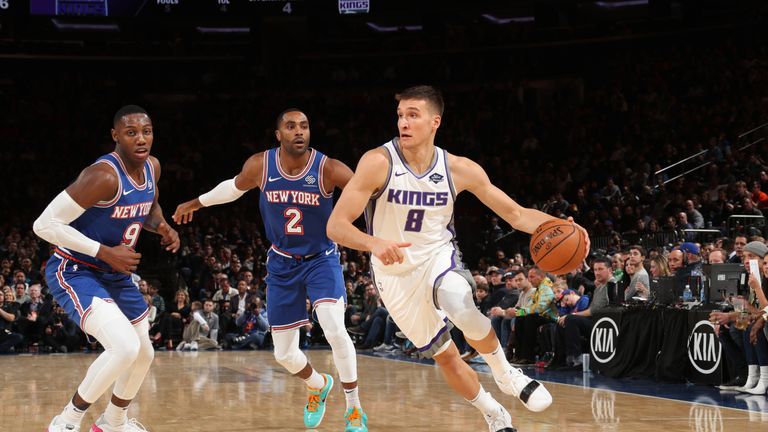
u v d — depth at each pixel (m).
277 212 4.73
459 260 3.79
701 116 17.22
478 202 18.23
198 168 20.97
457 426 4.60
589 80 21.16
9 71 22.50
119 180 3.87
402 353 11.41
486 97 21.41
